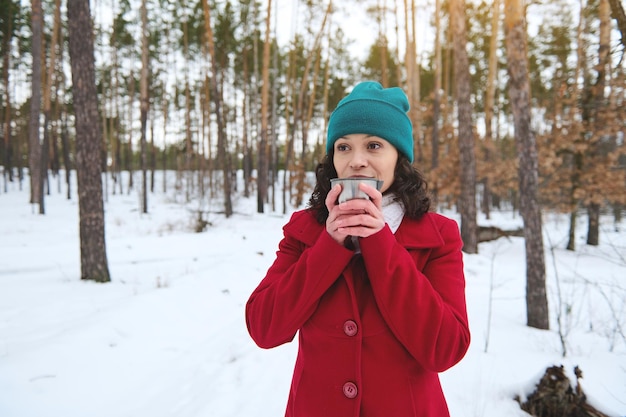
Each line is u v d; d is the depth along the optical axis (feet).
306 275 3.08
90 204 19.95
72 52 19.24
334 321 3.22
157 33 86.69
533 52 60.18
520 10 15.79
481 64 78.54
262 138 62.95
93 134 19.81
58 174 87.45
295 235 3.74
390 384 3.12
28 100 106.63
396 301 2.88
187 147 97.86
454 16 33.45
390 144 3.45
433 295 2.94
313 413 3.25
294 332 3.32
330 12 65.10
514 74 16.06
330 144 3.80
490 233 41.27
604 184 35.22
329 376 3.21
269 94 101.04
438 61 54.03
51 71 73.10
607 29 31.83
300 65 89.92
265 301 3.39
